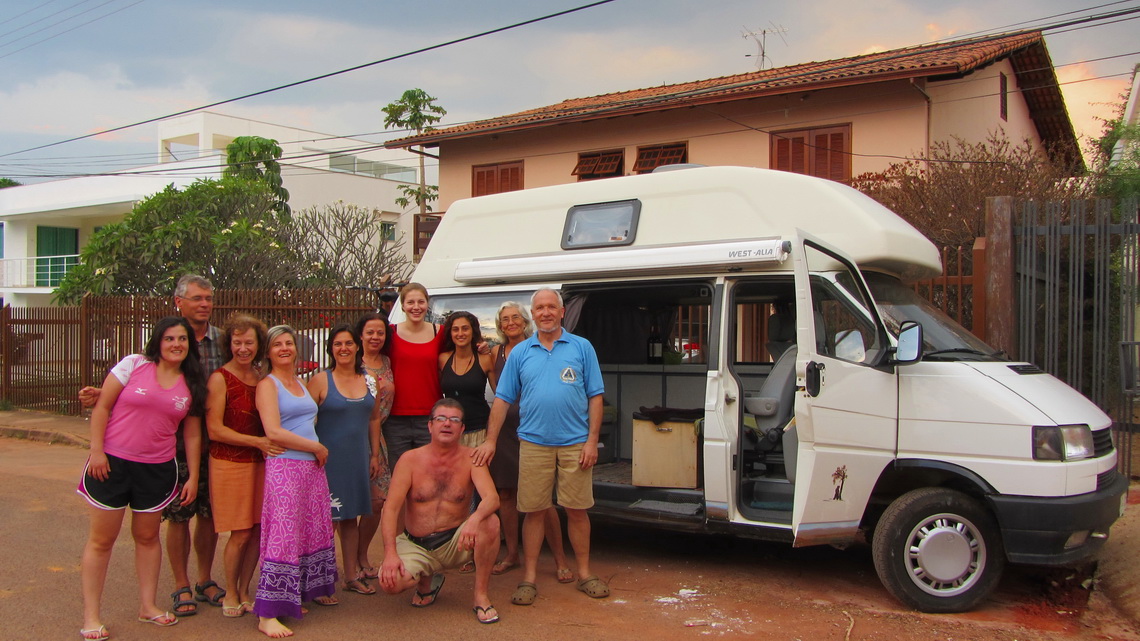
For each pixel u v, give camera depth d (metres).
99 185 28.97
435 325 7.18
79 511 8.03
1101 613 5.23
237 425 5.08
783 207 6.06
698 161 16.02
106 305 14.22
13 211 29.91
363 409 5.54
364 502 5.59
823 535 5.40
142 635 4.90
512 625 5.09
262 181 20.70
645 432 6.29
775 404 5.96
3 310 15.84
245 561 5.31
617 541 7.12
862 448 5.39
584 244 6.66
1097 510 5.02
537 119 17.03
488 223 7.32
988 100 16.36
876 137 14.17
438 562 5.22
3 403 15.60
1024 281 8.09
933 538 5.23
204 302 5.37
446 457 5.22
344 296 11.48
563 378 5.43
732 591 5.74
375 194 29.44
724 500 5.66
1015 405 5.12
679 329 8.42
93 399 4.85
